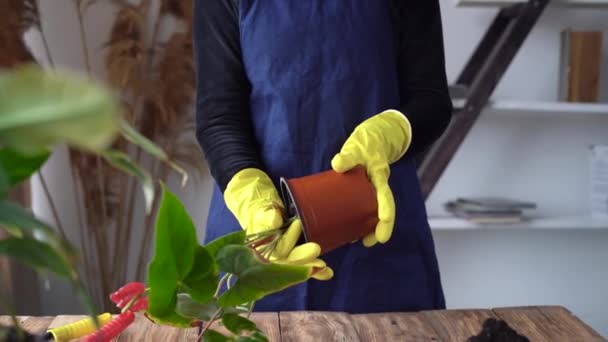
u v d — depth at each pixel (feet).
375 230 2.81
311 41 3.63
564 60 6.42
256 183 3.16
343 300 3.60
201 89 3.70
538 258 7.21
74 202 6.88
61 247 1.12
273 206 2.78
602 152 6.82
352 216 2.69
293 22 3.64
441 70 3.74
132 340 2.52
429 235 3.77
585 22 6.69
